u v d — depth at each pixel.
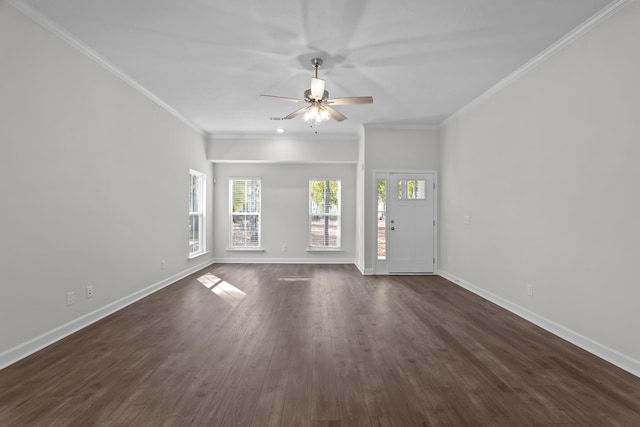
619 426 1.94
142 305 4.36
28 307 2.88
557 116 3.42
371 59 3.76
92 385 2.35
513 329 3.54
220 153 7.46
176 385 2.37
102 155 3.82
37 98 2.95
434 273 6.59
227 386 2.36
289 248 7.89
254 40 3.37
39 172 2.98
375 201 6.57
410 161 6.58
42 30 2.99
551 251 3.50
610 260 2.81
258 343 3.13
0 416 1.99
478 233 5.03
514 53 3.62
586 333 3.05
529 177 3.86
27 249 2.87
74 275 3.41
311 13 2.92
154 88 4.65
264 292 5.11
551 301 3.50
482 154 4.91
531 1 2.75
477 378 2.49
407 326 3.62
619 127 2.74
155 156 5.06
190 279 6.01
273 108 5.53
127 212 4.34
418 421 1.98
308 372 2.57
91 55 3.59
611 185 2.81
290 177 7.86
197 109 5.60
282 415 2.03
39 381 2.41
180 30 3.19
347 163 7.79
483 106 4.88
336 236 7.91
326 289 5.34
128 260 4.39
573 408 2.12
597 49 2.95
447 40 3.36
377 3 2.78
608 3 2.76
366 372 2.58
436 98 5.04
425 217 6.60
